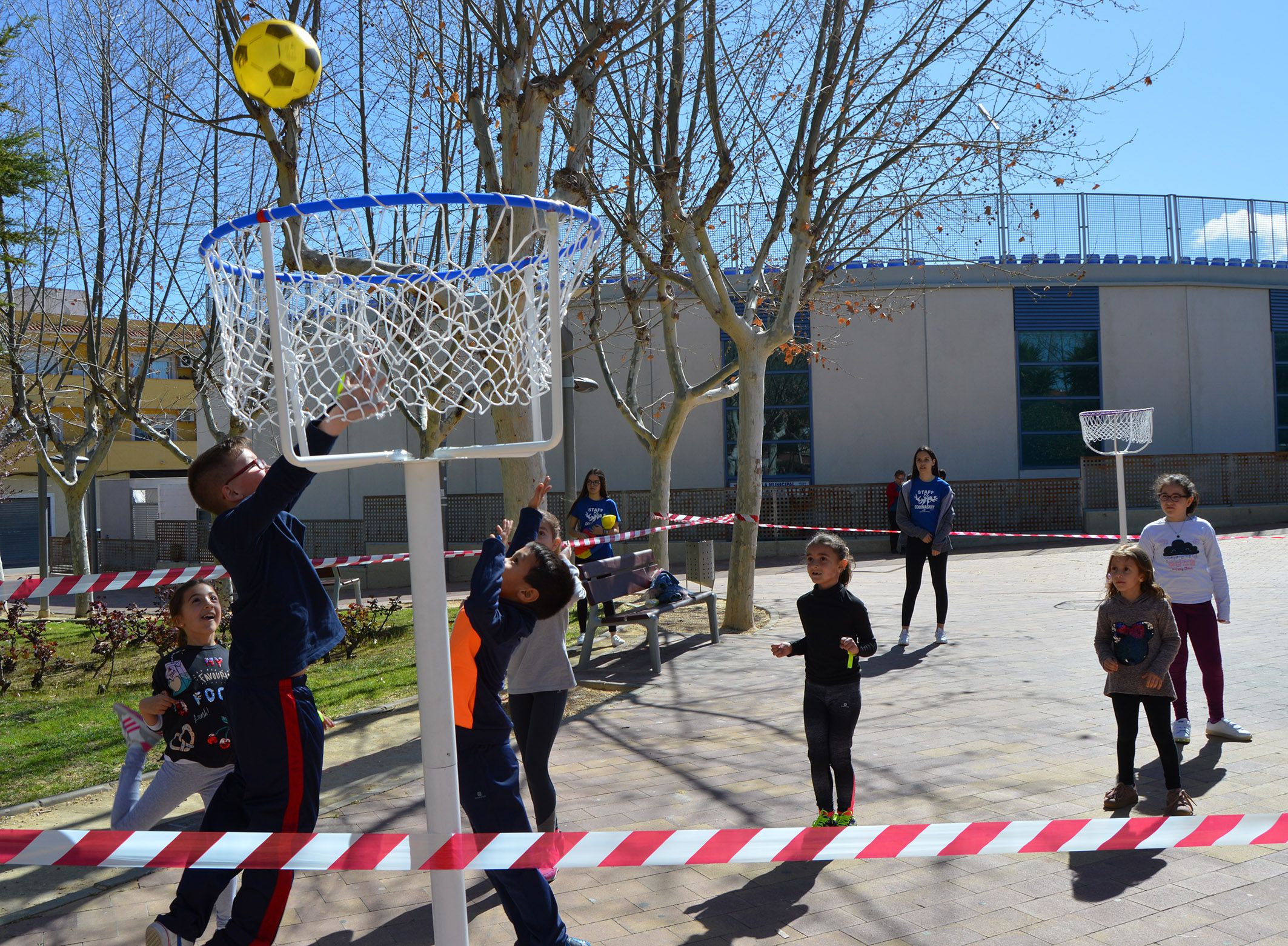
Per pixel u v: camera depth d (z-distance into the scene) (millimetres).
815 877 4273
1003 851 3023
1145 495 22750
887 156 10641
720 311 10484
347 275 2387
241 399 2531
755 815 4980
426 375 2453
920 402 23781
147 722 3947
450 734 2449
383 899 4195
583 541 9836
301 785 3010
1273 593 11883
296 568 3105
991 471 23797
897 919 3838
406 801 5531
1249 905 3855
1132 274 24219
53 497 33500
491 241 2752
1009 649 9070
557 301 2359
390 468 24000
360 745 6773
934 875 4246
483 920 3986
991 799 5062
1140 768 5527
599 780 5680
